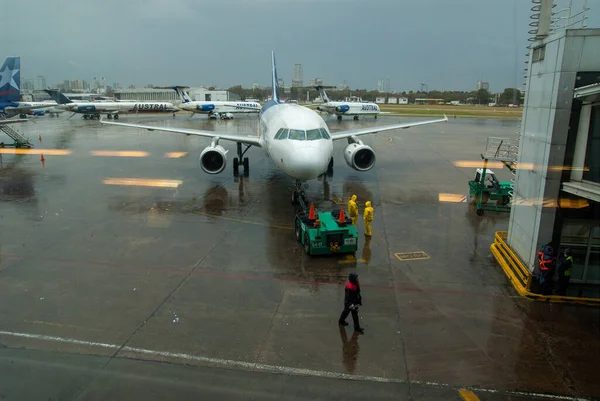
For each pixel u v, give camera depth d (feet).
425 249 45.32
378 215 57.57
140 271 39.70
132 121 231.50
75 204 63.52
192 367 25.72
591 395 23.24
